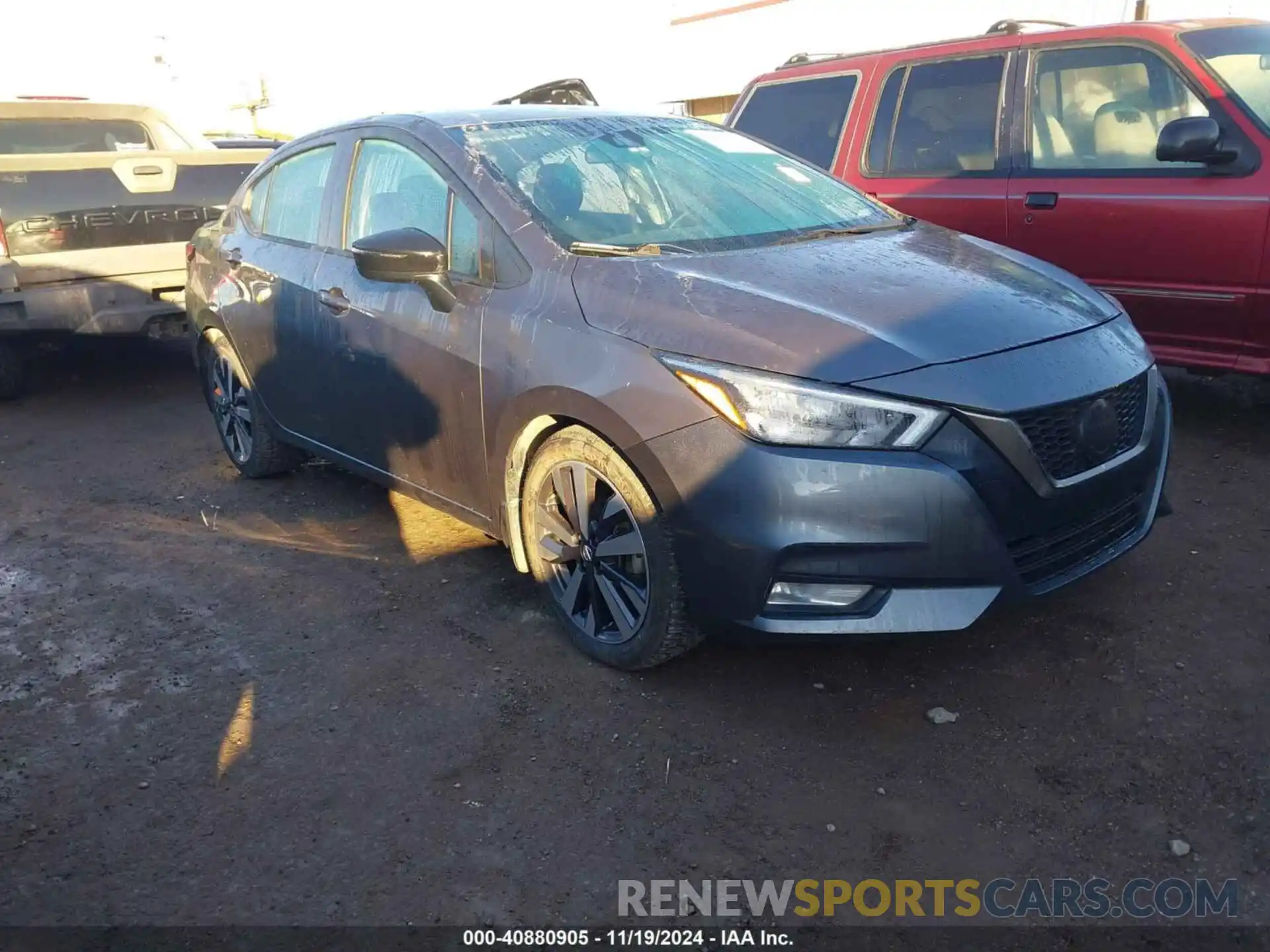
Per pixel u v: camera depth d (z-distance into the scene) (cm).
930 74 581
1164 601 359
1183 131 457
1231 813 259
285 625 375
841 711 308
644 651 317
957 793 271
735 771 283
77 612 391
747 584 280
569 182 366
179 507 499
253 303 467
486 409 344
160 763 298
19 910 244
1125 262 498
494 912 239
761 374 276
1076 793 269
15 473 563
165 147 869
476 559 423
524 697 321
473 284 352
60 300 657
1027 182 530
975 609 277
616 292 313
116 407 699
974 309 304
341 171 427
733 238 357
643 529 302
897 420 269
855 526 270
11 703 332
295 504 496
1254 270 455
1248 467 471
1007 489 275
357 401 410
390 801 277
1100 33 518
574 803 273
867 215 407
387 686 331
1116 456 304
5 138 789
